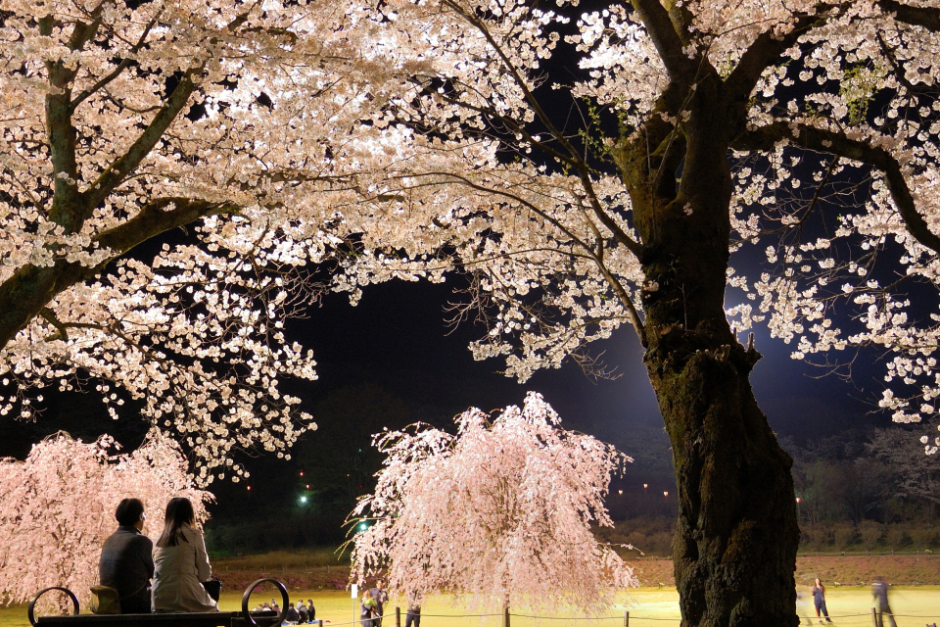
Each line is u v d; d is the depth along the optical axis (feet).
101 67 21.79
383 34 24.54
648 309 17.02
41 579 54.08
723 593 13.96
